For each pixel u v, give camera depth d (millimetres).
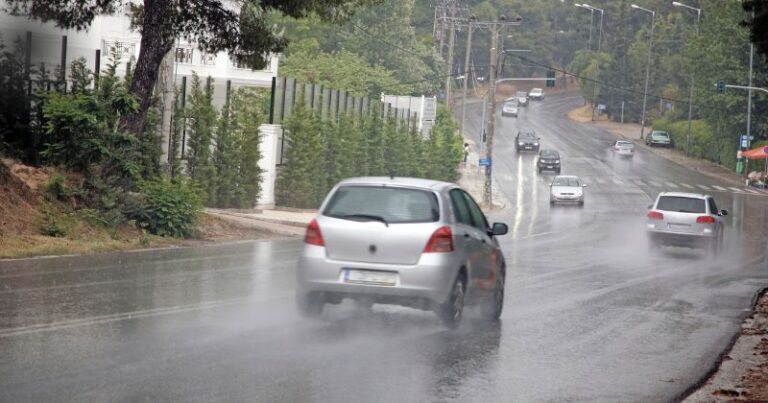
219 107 97562
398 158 126688
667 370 23938
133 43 86250
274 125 88688
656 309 35781
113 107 50750
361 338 25078
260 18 57750
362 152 116625
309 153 94688
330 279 26516
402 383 20156
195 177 76625
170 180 55781
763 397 20984
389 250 26297
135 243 47438
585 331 29297
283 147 95938
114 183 50844
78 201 49250
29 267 35906
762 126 196750
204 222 58969
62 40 59094
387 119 128250
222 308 28922
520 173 184875
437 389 19828
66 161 49594
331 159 104375
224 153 78812
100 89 52719
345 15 59562
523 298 36688
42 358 20547
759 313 36219
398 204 26781
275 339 24250
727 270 56000
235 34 56562
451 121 193375
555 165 185750
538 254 60531
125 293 30797
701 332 30703
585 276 47031
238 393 18484
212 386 18938
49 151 49531
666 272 52250
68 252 41750
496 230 30438
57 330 23750
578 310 34031
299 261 26969
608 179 177500
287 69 182375
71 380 18766
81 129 49219
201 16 55312
